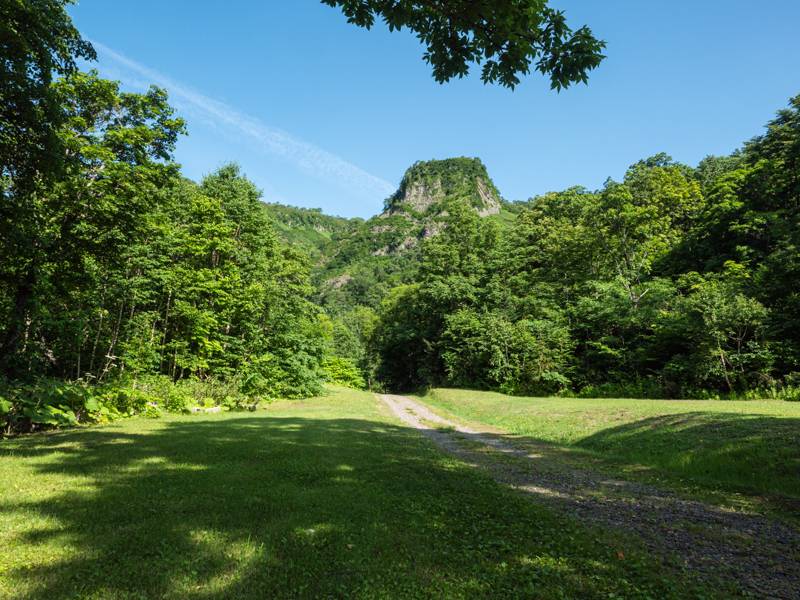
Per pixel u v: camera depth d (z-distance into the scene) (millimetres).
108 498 6086
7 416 12969
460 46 6207
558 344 35781
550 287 43250
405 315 59969
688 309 27047
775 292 25891
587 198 52188
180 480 7199
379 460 10023
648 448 13055
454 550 4973
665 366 27984
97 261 19312
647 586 4336
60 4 13844
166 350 25891
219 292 26625
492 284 46844
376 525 5543
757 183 37062
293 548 4715
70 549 4406
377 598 3807
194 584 3875
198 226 27484
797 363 23344
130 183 18438
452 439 16156
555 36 5672
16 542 4543
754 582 4586
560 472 10414
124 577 3902
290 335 33438
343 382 59438
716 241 38844
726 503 7773
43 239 16188
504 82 6355
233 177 33562
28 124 12336
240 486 6996
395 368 64438
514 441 16062
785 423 12242
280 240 39312
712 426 13297
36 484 6770
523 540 5453
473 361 42781
